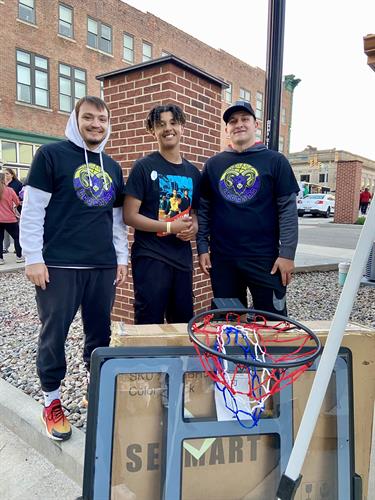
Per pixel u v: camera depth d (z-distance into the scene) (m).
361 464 1.46
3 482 1.94
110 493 1.22
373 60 1.12
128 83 3.52
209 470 1.29
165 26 21.50
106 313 2.14
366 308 4.59
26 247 1.89
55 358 2.03
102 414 1.23
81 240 1.97
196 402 1.30
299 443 1.13
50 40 17.08
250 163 2.26
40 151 1.91
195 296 3.65
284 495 1.14
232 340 1.34
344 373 1.35
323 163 37.72
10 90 16.12
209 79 3.68
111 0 18.98
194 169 2.39
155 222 2.18
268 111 3.87
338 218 17.48
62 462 2.01
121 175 2.23
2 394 2.52
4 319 4.16
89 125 1.95
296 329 1.43
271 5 3.74
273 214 2.28
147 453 1.27
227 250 2.29
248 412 1.30
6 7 15.63
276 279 2.29
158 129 2.22
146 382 1.27
